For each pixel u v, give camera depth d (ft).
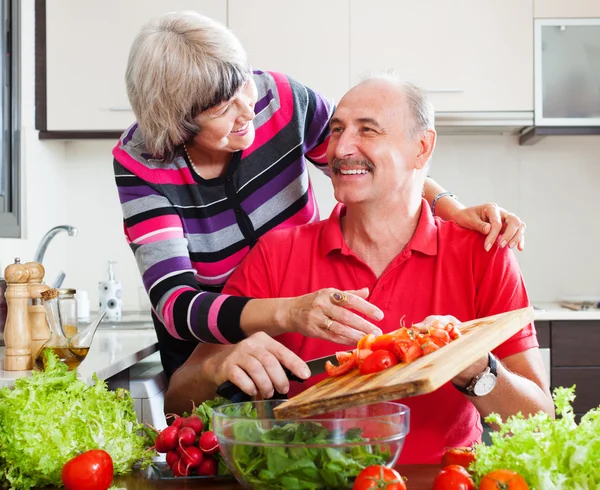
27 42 10.62
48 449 3.95
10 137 10.24
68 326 5.93
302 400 3.41
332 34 10.79
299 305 4.51
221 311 4.95
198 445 4.04
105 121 10.86
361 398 3.21
